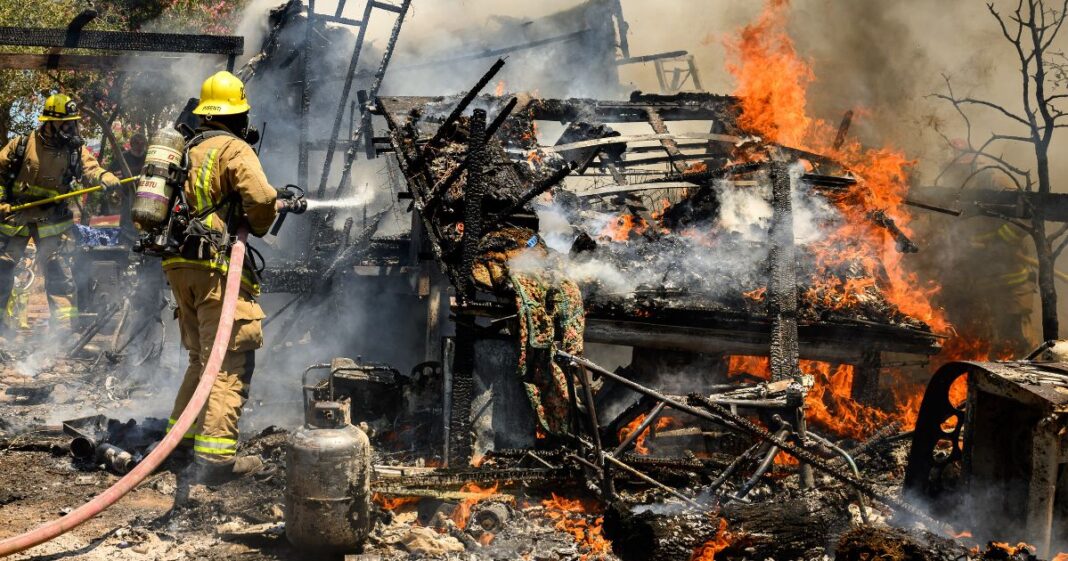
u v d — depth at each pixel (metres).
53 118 7.67
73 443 5.18
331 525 3.80
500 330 5.17
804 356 5.73
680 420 5.48
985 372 4.06
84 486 4.80
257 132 4.86
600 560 3.90
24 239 7.95
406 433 5.56
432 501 4.52
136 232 9.64
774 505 4.04
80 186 8.05
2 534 4.00
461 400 4.92
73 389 7.07
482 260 5.26
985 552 3.83
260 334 4.76
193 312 4.73
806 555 3.96
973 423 4.16
